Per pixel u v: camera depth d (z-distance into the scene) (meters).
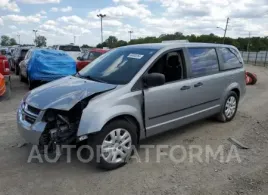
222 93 5.84
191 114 5.12
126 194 3.40
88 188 3.53
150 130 4.43
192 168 4.05
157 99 4.40
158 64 4.53
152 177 3.79
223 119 6.15
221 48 5.98
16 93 10.01
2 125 5.98
